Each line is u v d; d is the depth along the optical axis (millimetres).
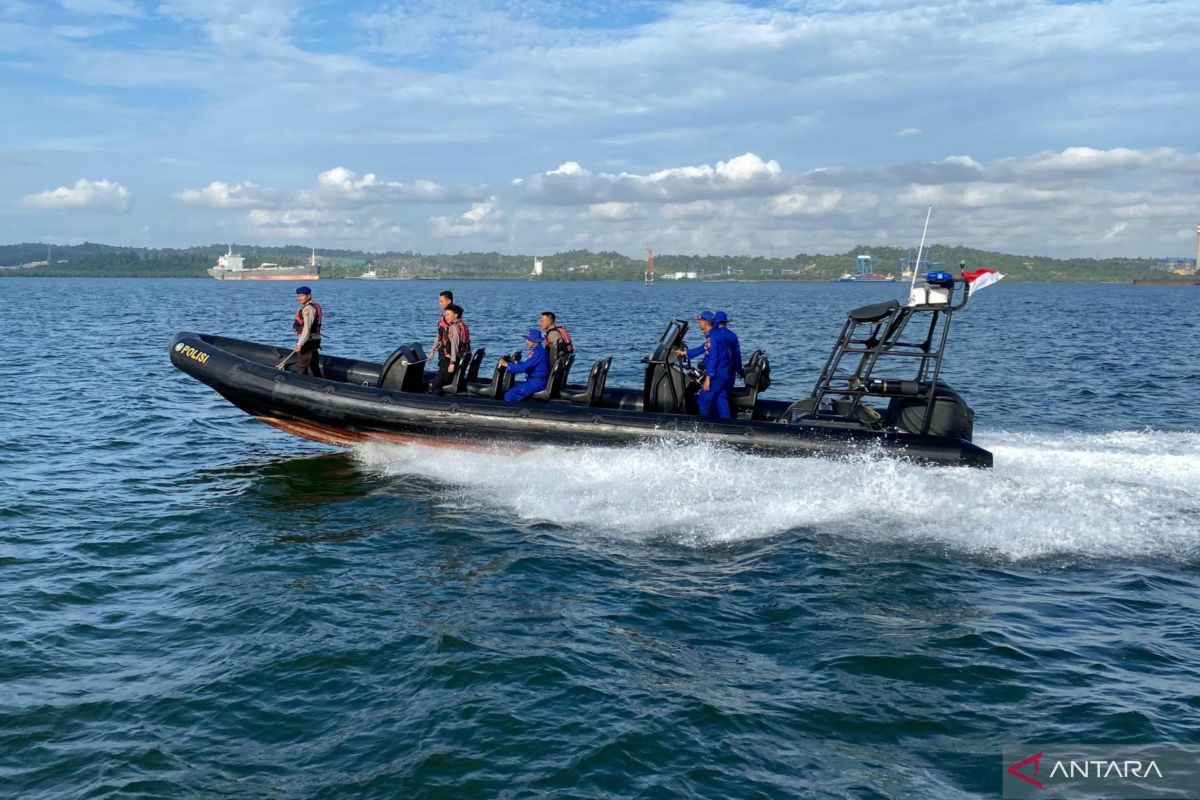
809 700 5238
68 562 7613
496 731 4902
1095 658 5730
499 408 10281
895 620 6348
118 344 28594
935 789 4383
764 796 4348
